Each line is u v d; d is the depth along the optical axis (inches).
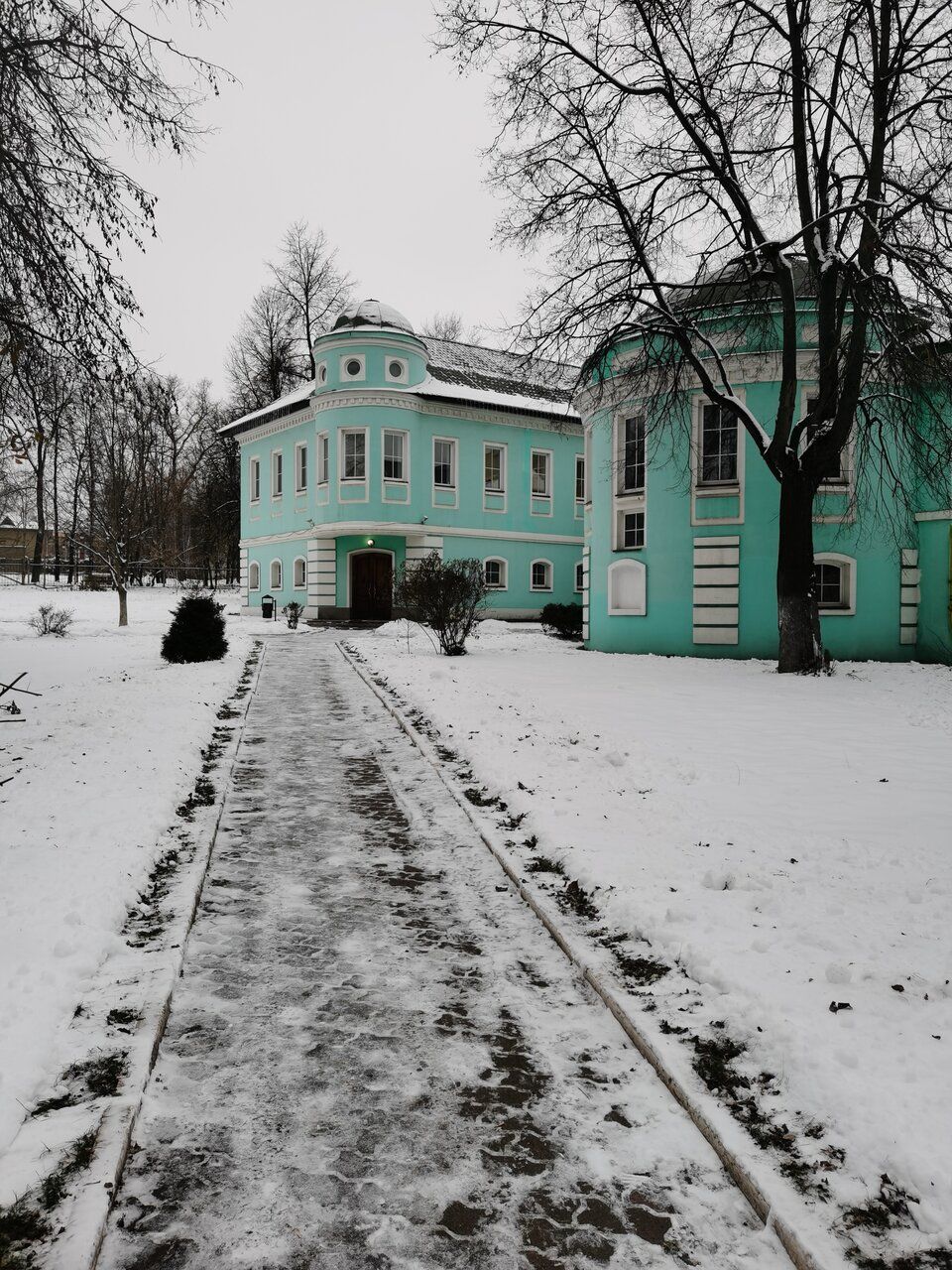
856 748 329.1
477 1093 120.1
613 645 813.2
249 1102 117.5
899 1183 93.4
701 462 750.5
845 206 491.5
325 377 1171.3
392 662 641.0
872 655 725.9
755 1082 115.2
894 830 220.4
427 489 1187.3
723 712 416.8
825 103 530.0
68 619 896.9
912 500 721.0
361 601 1195.9
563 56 558.6
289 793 287.3
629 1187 100.7
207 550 1900.8
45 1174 97.6
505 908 189.3
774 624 719.7
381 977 156.4
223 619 664.4
